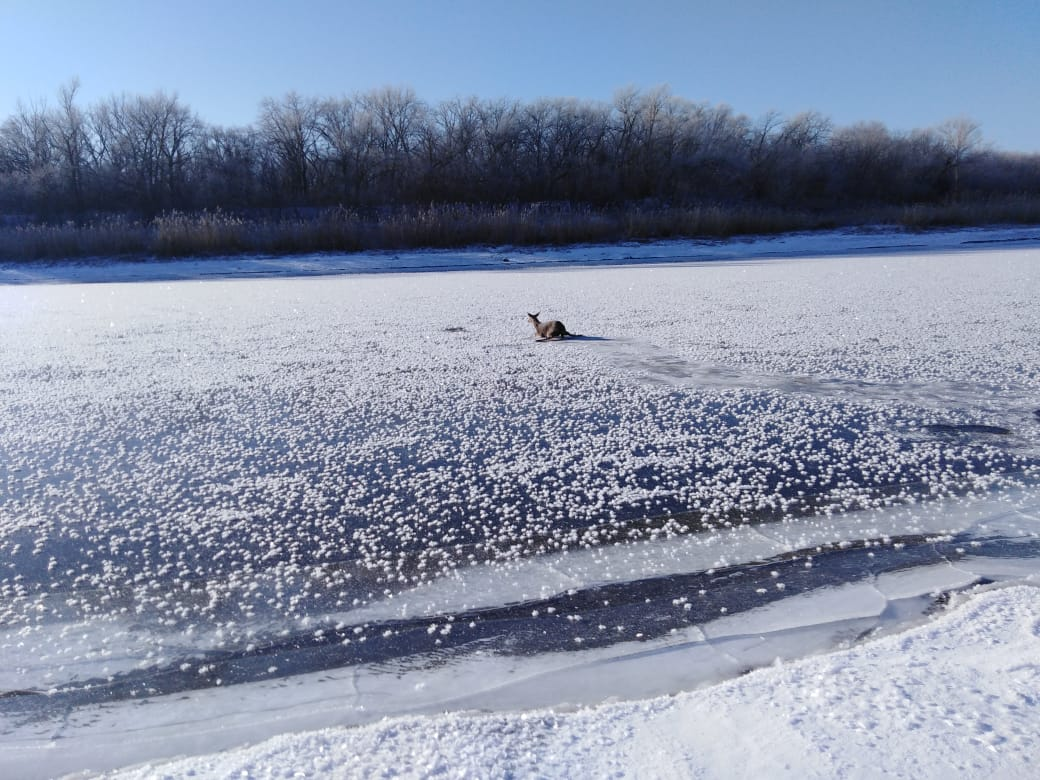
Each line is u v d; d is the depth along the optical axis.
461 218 37.22
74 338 12.94
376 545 4.81
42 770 2.90
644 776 2.57
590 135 50.25
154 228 35.66
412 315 15.30
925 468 5.96
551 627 3.86
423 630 3.87
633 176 48.16
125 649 3.76
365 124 49.09
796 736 2.72
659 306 15.82
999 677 3.03
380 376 9.44
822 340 11.37
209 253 33.38
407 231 35.47
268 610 4.09
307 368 10.02
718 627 3.82
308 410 7.86
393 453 6.48
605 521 5.11
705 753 2.68
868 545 4.69
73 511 5.39
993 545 4.65
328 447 6.66
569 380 9.05
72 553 4.77
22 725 3.19
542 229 36.56
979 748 2.59
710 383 8.82
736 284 20.09
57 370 10.14
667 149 49.47
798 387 8.58
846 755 2.60
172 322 14.89
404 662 3.60
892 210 43.28
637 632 3.79
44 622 4.01
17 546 4.86
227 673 3.55
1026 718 2.75
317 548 4.78
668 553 4.64
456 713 3.10
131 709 3.28
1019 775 2.46
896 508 5.23
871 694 2.97
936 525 4.95
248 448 6.68
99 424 7.48
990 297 15.65
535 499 5.47
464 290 20.48
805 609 3.96
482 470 6.05
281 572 4.50
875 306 14.82
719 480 5.79
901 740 2.66
